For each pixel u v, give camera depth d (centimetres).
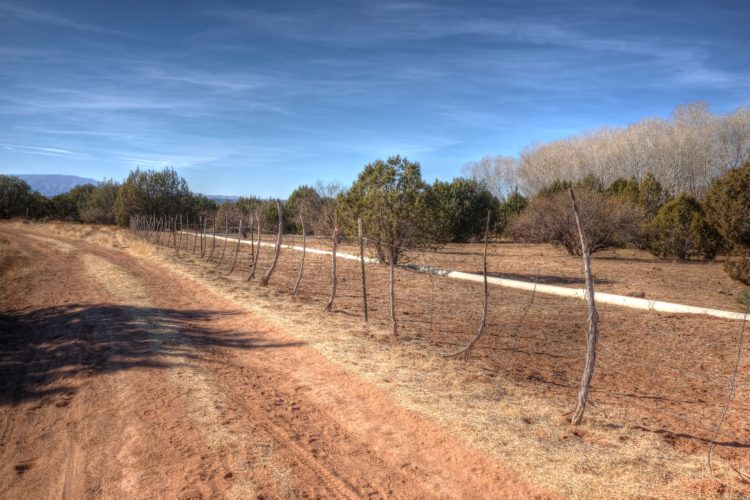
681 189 4638
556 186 3434
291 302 1118
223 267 1795
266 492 391
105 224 4922
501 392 583
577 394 589
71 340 820
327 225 2775
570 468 411
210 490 394
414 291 1319
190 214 4356
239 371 680
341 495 390
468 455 440
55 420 536
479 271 1812
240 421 520
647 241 2498
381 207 1727
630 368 696
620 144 5075
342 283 1444
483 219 3356
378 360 696
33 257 2106
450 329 900
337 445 472
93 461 449
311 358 717
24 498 397
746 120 4556
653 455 432
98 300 1156
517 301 1198
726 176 1783
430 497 387
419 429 492
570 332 898
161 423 516
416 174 1755
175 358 718
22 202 5531
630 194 3023
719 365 712
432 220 1738
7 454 468
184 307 1098
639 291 1283
